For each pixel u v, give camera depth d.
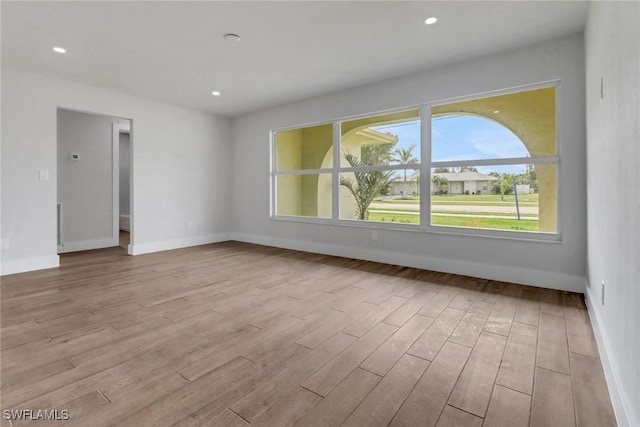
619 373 1.33
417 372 1.62
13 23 2.56
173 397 1.42
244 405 1.37
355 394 1.45
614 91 1.50
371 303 2.60
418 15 2.51
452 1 2.32
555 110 2.98
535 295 2.78
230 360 1.73
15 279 3.28
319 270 3.68
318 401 1.40
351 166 4.42
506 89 3.16
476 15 2.51
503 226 3.29
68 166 4.88
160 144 4.86
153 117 4.76
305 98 4.69
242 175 5.74
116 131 5.41
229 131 5.86
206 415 1.31
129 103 4.48
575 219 2.83
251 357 1.77
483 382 1.53
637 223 1.10
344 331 2.09
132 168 4.58
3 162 3.43
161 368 1.65
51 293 2.84
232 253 4.70
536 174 3.11
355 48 3.07
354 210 4.42
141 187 4.66
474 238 3.38
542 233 3.04
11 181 3.48
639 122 1.08
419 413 1.32
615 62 1.47
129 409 1.34
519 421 1.27
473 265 3.39
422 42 2.96
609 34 1.60
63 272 3.57
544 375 1.59
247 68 3.54
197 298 2.73
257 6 2.37
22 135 3.55
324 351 1.83
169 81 3.94
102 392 1.45
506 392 1.46
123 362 1.71
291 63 3.42
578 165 2.80
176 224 5.10
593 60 2.17
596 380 1.54
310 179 4.95
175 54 3.17
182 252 4.77
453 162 3.54
